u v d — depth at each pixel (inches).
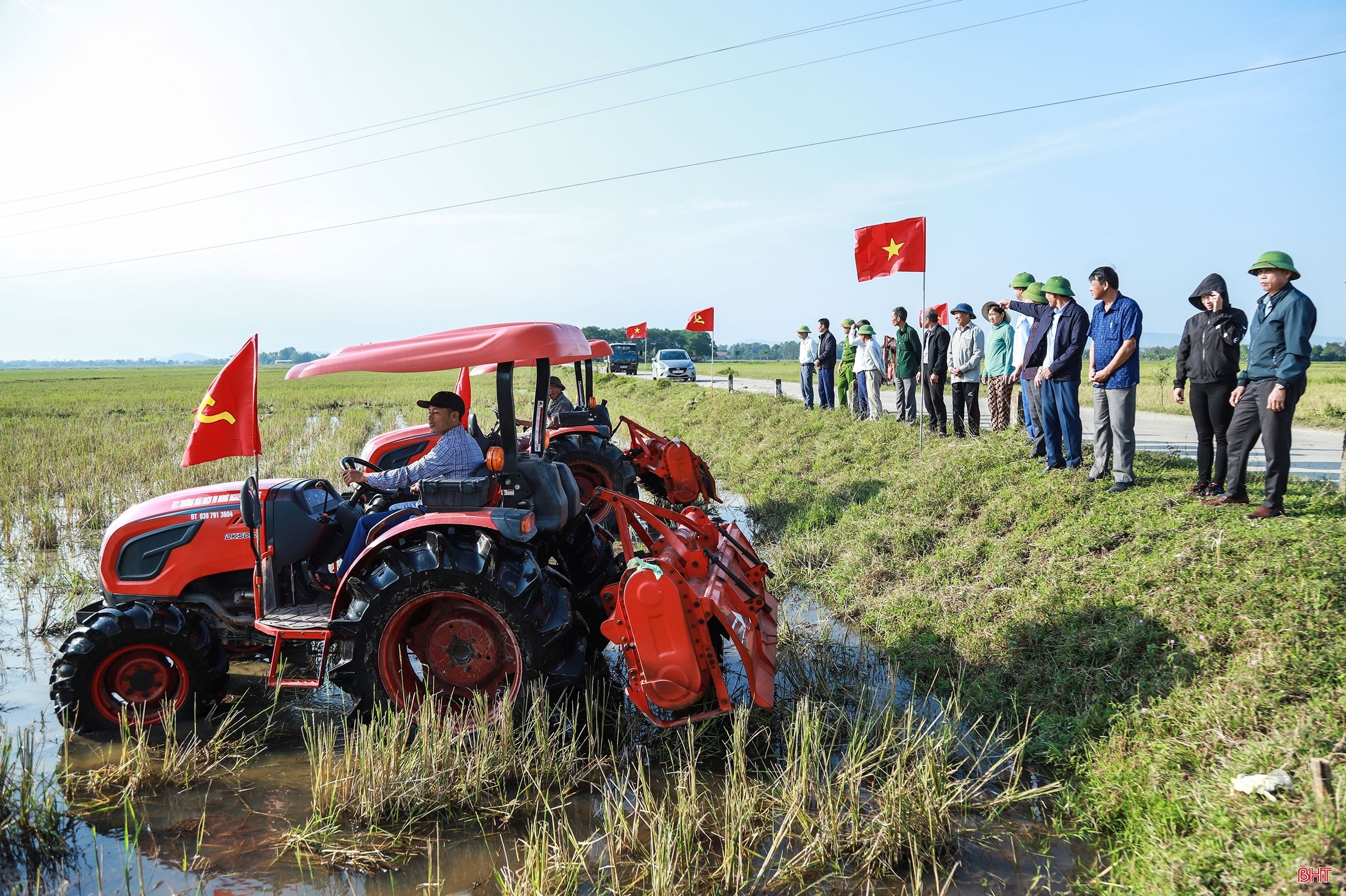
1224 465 212.8
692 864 116.6
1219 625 152.1
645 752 152.5
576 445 307.1
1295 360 181.0
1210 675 144.7
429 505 158.4
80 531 327.9
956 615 198.7
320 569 183.3
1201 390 214.8
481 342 150.3
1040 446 279.1
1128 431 225.9
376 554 157.8
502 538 157.9
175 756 142.2
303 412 932.6
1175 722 137.8
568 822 130.3
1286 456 185.3
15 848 121.1
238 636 178.2
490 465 152.9
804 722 143.2
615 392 1042.7
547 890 109.9
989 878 114.6
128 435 641.6
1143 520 203.3
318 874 116.3
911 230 362.0
